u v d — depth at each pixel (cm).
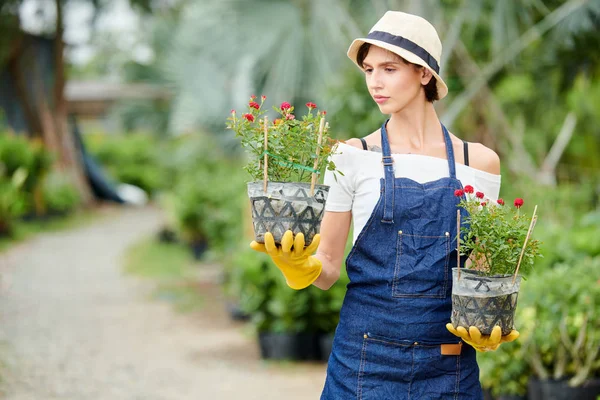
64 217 1927
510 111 1061
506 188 906
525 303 459
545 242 589
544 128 1073
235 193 1252
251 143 228
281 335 664
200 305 940
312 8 1066
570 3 827
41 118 2038
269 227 221
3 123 1997
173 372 636
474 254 237
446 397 237
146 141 2744
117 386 591
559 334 444
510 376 459
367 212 242
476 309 222
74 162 2138
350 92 835
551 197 872
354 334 242
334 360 247
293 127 229
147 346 730
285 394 571
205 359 680
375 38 239
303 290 652
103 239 1599
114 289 1046
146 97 2653
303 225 221
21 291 1013
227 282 1035
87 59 4291
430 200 238
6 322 822
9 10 1795
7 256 1308
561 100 994
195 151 1870
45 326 809
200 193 1277
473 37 992
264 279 664
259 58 1108
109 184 2394
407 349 237
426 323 236
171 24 2331
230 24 1155
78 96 2677
